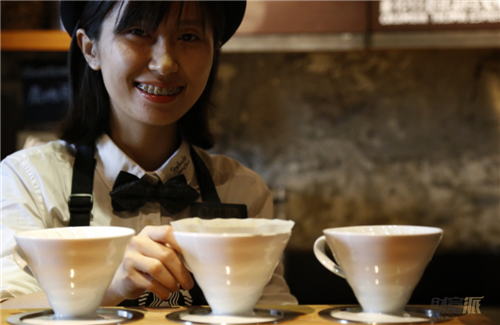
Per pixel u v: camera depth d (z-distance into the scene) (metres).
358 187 2.52
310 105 2.53
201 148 1.25
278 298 1.09
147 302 0.98
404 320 0.57
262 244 0.56
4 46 2.03
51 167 1.06
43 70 2.32
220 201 1.13
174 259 0.68
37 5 2.12
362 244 0.57
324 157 2.53
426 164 2.52
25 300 0.75
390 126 2.52
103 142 1.08
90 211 1.00
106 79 0.94
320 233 2.51
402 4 1.94
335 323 0.56
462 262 2.38
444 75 2.50
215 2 0.95
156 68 0.87
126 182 1.02
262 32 1.97
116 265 0.58
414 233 0.63
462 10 1.94
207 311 0.62
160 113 0.92
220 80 2.54
